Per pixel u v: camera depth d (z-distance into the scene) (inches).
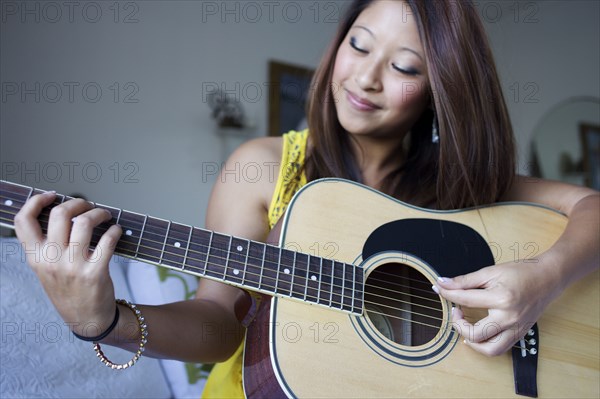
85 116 102.7
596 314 38.7
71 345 47.1
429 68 37.8
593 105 157.6
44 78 97.2
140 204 110.2
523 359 35.5
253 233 38.3
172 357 31.6
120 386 49.5
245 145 41.3
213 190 40.4
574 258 36.7
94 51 104.5
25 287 46.5
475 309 35.6
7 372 40.8
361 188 37.2
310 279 31.9
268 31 132.0
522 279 33.4
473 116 39.8
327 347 30.8
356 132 39.4
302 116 135.9
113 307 27.1
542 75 168.7
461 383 32.9
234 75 125.8
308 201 35.4
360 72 37.4
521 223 40.4
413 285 36.4
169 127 115.2
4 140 91.6
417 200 43.2
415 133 45.6
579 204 42.6
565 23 167.9
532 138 165.6
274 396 29.4
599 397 36.3
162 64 114.7
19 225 25.1
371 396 30.4
